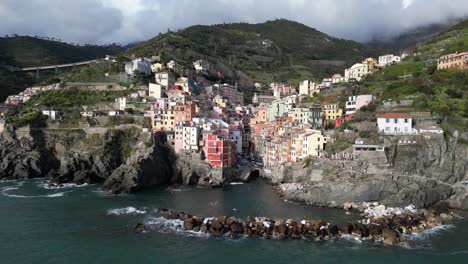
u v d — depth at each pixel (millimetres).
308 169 139750
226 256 79000
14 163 167875
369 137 137000
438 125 135125
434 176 124375
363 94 185625
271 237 89312
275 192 141250
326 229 90938
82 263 75375
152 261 76562
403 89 165750
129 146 172125
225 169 164000
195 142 168750
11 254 78938
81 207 115188
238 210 113312
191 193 140000
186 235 90688
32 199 124438
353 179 121938
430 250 82125
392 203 113938
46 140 179000
